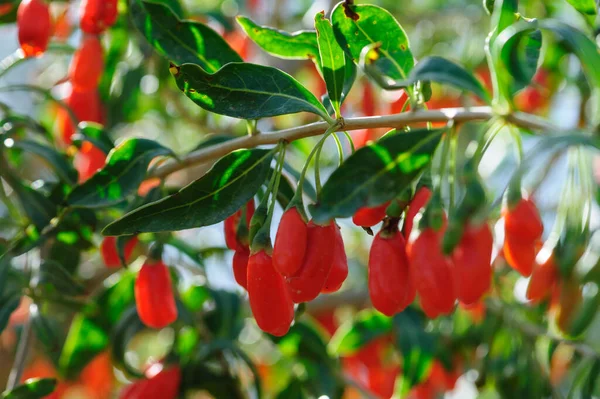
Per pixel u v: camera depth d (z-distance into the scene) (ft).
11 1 1.68
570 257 1.47
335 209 1.27
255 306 1.30
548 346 1.76
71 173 1.59
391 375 1.90
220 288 1.74
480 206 1.27
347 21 1.38
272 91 1.36
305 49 1.48
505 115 1.36
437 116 1.36
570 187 1.48
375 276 1.31
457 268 1.27
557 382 1.96
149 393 1.65
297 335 1.77
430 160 1.28
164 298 1.46
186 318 1.68
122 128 2.13
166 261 1.73
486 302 1.82
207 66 1.47
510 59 1.35
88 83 1.69
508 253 1.33
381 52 1.41
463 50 2.38
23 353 1.61
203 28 1.46
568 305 1.49
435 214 1.29
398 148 1.28
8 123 1.63
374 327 1.83
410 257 1.29
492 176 2.04
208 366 1.71
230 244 1.41
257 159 1.36
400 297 1.30
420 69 1.37
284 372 1.91
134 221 1.34
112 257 1.54
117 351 1.68
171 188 1.60
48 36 1.58
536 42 1.37
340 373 1.79
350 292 2.08
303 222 1.28
